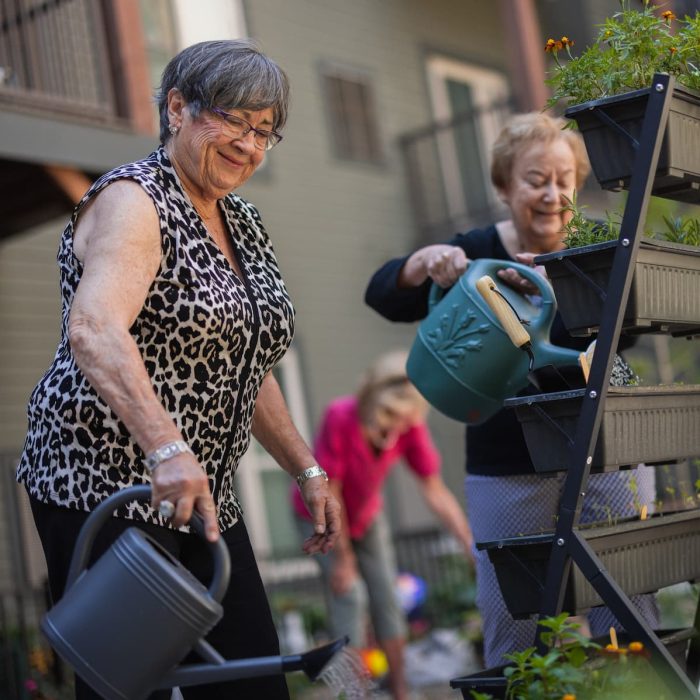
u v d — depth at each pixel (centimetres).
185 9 862
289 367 878
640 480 281
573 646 202
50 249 752
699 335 240
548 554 208
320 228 919
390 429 457
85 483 196
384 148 983
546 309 248
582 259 212
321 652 176
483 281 249
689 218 241
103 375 183
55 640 175
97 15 627
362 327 930
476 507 288
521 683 199
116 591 174
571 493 204
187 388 204
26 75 621
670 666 195
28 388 725
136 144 611
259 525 814
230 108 205
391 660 462
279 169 901
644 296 210
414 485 922
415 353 271
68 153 581
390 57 1004
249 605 221
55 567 200
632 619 197
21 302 732
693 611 552
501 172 290
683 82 217
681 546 228
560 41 238
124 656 173
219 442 213
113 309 188
